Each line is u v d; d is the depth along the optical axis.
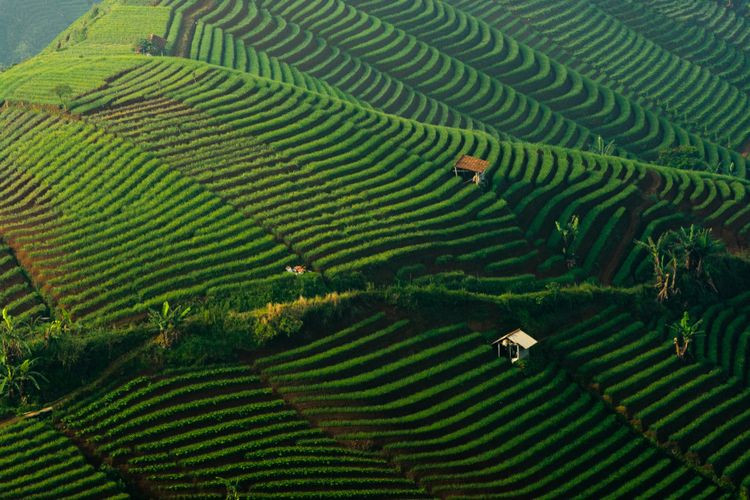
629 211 92.06
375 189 87.06
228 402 63.66
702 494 62.75
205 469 58.53
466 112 124.62
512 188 91.56
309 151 93.19
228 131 95.12
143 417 61.75
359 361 67.88
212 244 77.69
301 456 59.97
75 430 61.31
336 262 76.94
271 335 68.25
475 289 77.38
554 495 59.94
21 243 79.06
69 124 95.56
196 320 68.62
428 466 60.50
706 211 94.50
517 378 69.50
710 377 72.75
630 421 67.88
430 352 69.81
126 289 72.88
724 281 84.50
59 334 66.38
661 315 79.56
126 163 88.19
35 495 56.16
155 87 103.88
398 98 123.62
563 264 83.00
